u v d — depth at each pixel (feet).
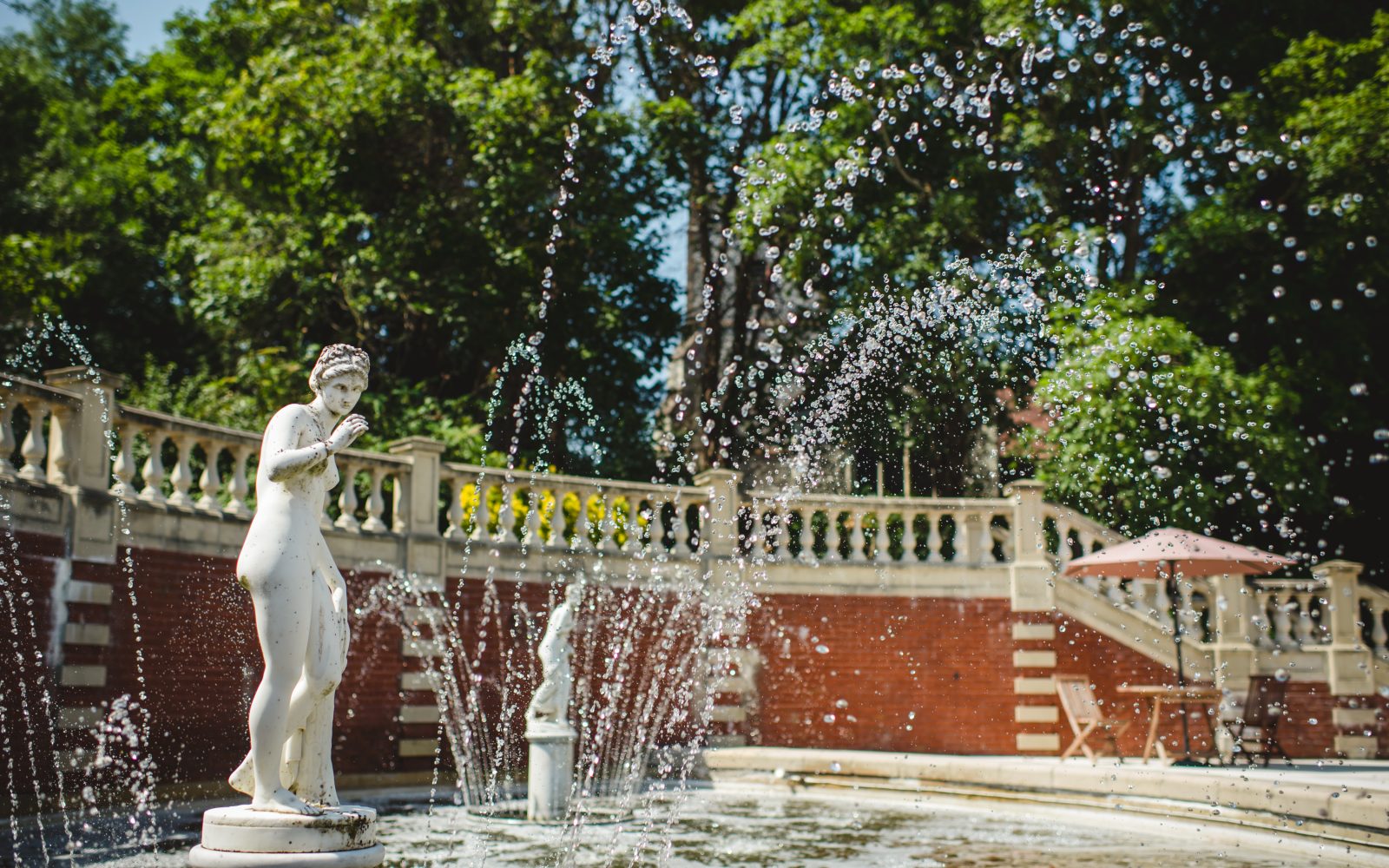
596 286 78.79
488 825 34.76
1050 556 56.18
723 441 66.85
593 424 78.33
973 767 40.83
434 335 77.66
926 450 60.49
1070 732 53.36
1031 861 27.68
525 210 72.95
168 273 88.74
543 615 50.96
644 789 46.47
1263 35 68.95
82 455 37.09
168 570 39.58
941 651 54.60
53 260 79.66
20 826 32.73
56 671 35.45
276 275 72.02
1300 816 29.86
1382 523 73.05
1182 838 32.19
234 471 43.19
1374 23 62.49
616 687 51.85
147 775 37.88
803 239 67.00
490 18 79.56
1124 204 72.02
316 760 17.58
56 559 35.88
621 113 76.48
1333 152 60.18
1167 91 69.05
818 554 58.18
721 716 53.16
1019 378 60.85
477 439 66.44
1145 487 58.75
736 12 81.82
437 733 47.34
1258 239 64.90
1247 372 66.33
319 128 72.38
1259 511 62.90
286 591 17.08
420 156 75.36
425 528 48.24
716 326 82.38
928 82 70.08
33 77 93.50
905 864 27.30
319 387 18.83
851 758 45.09
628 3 80.89
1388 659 53.72
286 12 77.87
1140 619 54.13
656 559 53.67
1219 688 45.39
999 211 71.56
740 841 31.32
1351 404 66.59
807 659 54.39
